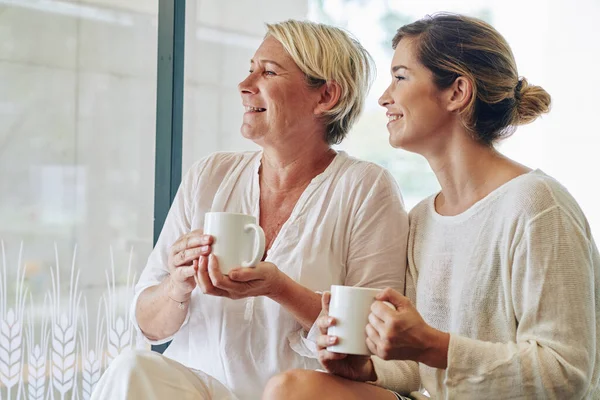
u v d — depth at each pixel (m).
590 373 1.21
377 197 1.63
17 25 2.09
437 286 1.43
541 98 1.44
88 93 2.13
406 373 1.44
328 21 2.37
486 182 1.41
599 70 2.60
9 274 2.05
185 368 1.44
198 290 1.62
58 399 2.08
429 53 1.42
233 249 1.34
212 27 2.23
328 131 1.72
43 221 2.09
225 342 1.57
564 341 1.20
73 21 2.12
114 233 2.14
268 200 1.69
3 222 2.06
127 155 2.15
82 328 2.10
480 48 1.40
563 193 1.29
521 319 1.25
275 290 1.42
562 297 1.22
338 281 1.61
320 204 1.64
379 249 1.59
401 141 1.46
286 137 1.64
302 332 1.54
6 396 2.04
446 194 1.48
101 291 2.12
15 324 2.05
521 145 2.63
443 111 1.43
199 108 2.22
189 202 1.73
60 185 2.10
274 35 1.67
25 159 2.08
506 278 1.29
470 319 1.34
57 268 2.09
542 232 1.25
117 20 2.15
